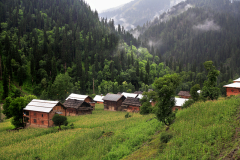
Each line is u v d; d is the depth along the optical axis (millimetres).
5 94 104062
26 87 125312
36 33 180250
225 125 23516
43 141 41875
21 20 185000
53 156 32281
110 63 174375
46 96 101188
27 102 68375
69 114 81438
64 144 37938
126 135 35438
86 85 148625
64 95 109750
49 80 137750
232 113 26922
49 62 142000
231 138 20438
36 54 141000
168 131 30016
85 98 95250
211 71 48750
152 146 26766
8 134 51219
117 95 96812
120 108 94938
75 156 31031
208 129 23984
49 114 59906
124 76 164250
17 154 35125
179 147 22328
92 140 36969
